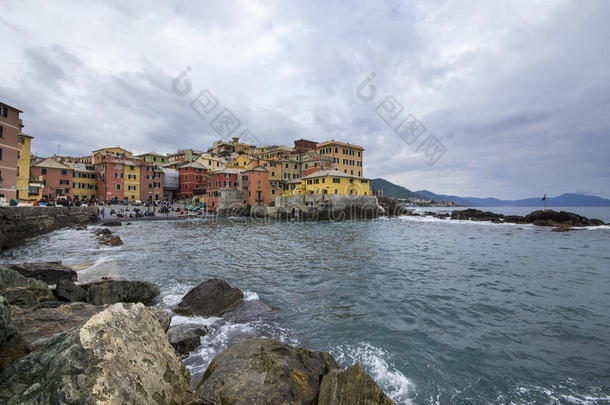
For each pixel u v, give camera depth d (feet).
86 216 157.17
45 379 12.32
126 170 254.27
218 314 39.42
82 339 13.53
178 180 302.04
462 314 41.86
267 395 17.28
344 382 17.85
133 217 191.31
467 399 23.98
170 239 112.78
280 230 151.64
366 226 180.86
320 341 33.12
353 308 43.52
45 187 222.89
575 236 138.62
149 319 17.97
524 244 111.96
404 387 25.25
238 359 20.95
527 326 38.04
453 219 248.73
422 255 86.33
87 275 55.93
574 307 45.11
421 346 32.35
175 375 17.04
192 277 59.06
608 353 31.42
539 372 27.86
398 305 44.98
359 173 309.22
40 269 46.09
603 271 68.33
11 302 31.01
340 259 78.79
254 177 253.44
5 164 122.42
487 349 31.99
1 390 12.02
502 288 54.60
